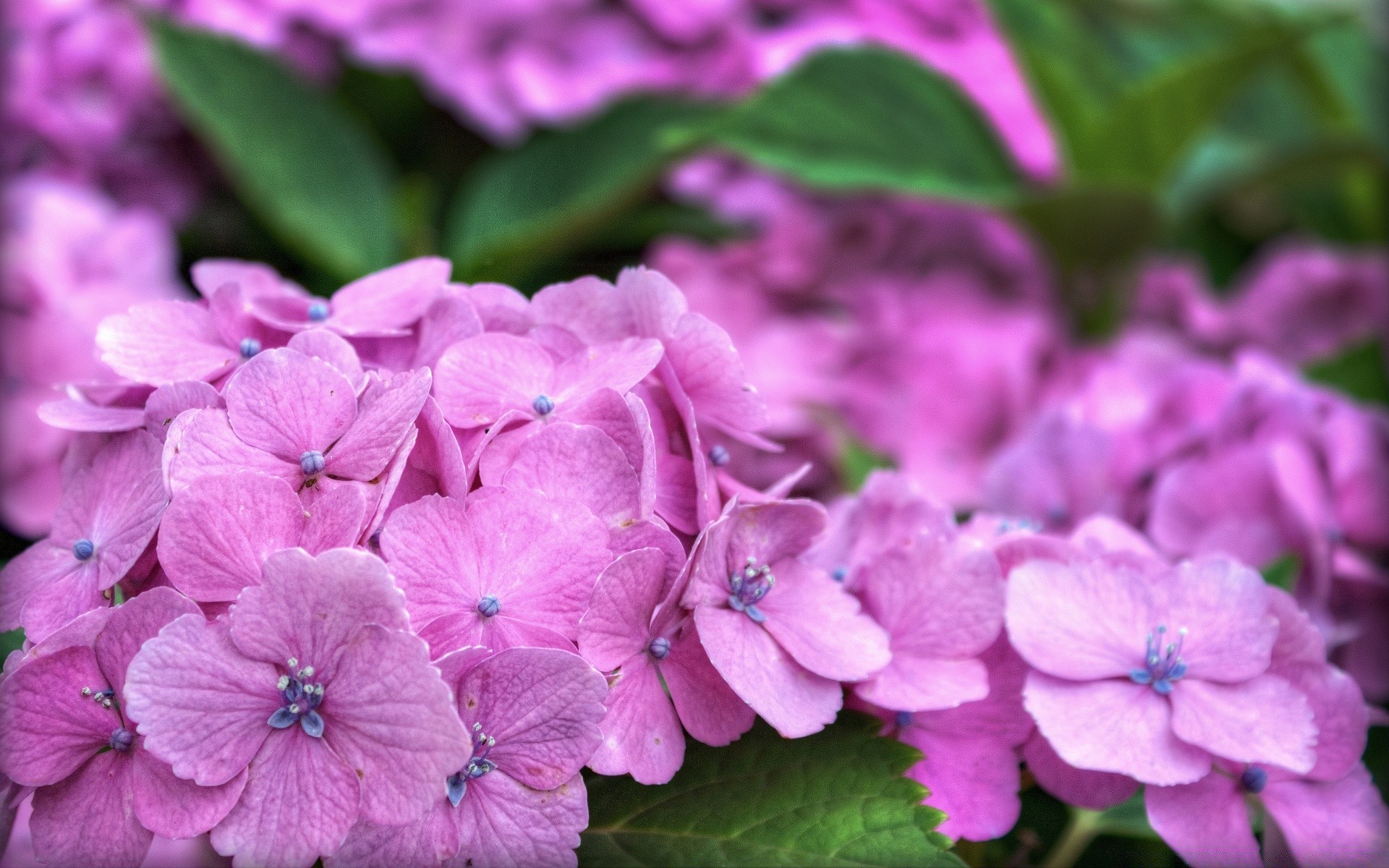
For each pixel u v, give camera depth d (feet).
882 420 1.97
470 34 2.09
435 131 2.35
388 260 2.02
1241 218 2.63
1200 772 1.23
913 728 1.28
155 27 1.92
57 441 1.78
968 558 1.28
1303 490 1.50
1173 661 1.26
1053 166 1.99
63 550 1.23
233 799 1.13
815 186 1.88
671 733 1.20
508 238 1.86
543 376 1.24
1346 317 2.20
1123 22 2.59
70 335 1.81
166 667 1.13
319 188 1.99
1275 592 1.29
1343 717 1.27
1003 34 2.08
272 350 1.21
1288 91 2.53
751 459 1.46
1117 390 1.69
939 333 2.04
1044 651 1.26
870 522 1.35
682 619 1.22
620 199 1.86
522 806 1.16
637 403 1.20
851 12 2.14
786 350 1.99
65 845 1.15
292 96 1.99
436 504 1.17
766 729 1.24
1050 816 1.45
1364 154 2.06
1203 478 1.51
